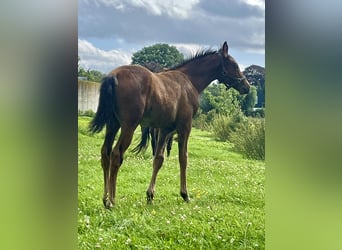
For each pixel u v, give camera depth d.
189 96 3.76
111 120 3.63
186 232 3.75
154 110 3.67
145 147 3.69
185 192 3.78
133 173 3.70
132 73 3.65
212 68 3.79
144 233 3.71
